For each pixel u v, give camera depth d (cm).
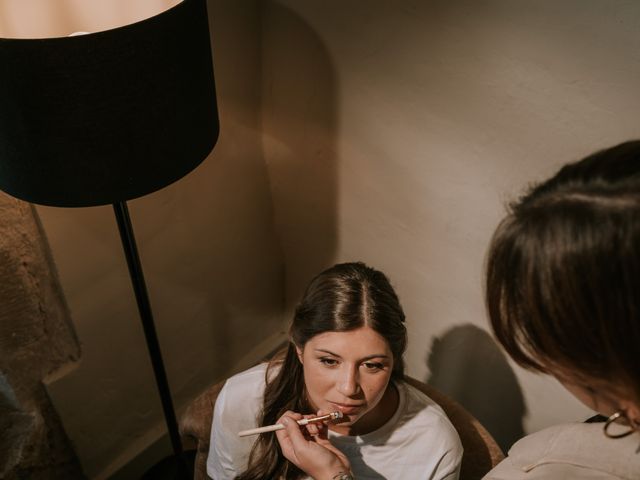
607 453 63
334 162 168
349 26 144
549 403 156
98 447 183
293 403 131
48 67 87
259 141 182
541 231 50
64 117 92
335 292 111
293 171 182
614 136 113
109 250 158
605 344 49
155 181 104
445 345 172
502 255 54
